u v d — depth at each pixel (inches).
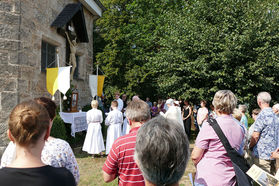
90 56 431.5
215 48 330.3
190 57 368.8
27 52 226.4
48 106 73.2
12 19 210.1
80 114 285.4
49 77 248.2
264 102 131.8
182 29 381.1
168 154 40.0
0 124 198.7
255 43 332.5
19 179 43.8
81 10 331.3
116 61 596.4
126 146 75.6
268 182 75.9
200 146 86.3
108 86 609.9
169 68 380.8
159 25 589.9
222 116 89.6
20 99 214.1
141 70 584.4
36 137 47.9
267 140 128.5
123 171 75.9
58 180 46.5
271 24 331.0
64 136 249.8
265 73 341.4
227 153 82.8
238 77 321.4
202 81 359.6
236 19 340.5
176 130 43.3
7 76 205.3
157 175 41.0
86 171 197.5
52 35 284.5
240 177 78.5
